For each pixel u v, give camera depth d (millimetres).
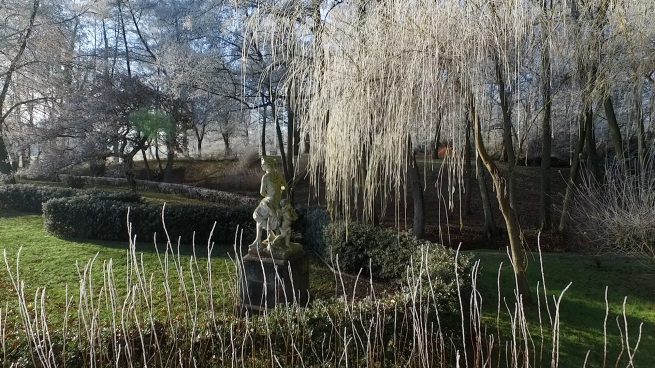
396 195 4867
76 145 17125
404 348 4012
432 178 16234
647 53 6141
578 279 7035
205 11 18172
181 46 17969
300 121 5344
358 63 4609
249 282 5930
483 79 4477
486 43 4340
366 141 4781
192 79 16844
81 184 18719
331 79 4762
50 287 6723
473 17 4332
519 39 4477
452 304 4570
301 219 10219
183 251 9141
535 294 6449
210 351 3809
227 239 9930
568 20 5984
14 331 4316
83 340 3502
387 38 4512
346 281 7535
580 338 5352
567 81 7766
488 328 5410
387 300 4625
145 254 8734
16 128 18891
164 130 17094
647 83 6934
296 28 5258
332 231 8297
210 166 23938
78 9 21000
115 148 16859
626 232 6445
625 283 6848
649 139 7480
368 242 7746
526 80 6578
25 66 18406
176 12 20781
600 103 8008
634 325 5652
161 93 17594
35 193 13133
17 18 18062
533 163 19984
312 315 4199
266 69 5578
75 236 9938
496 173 5547
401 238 7348
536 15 4941
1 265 7781
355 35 4707
